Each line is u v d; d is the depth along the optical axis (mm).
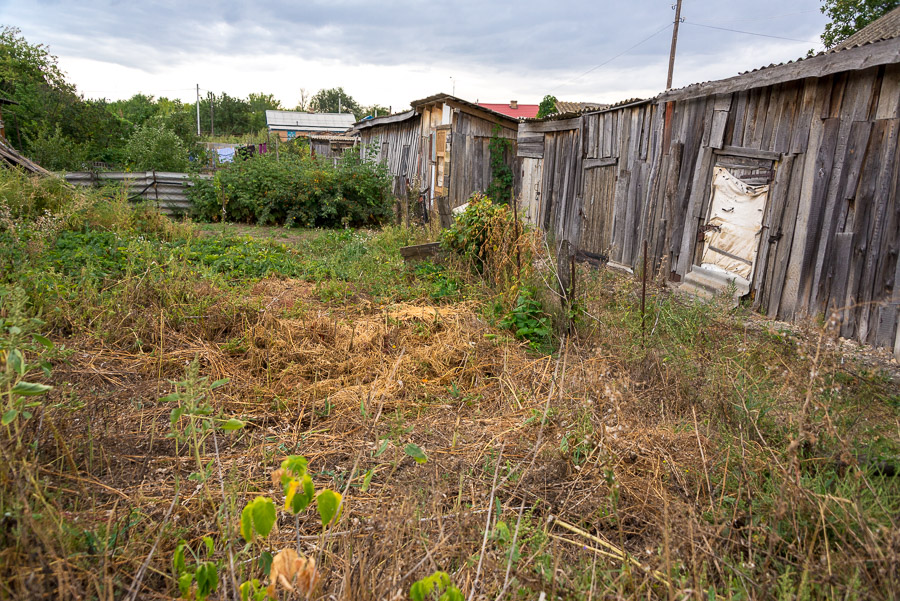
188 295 6008
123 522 2621
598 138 9789
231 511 2590
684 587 2260
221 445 3617
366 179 16250
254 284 7516
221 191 15477
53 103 21734
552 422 3795
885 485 2908
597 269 8688
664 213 8312
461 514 2766
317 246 10875
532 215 12094
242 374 4699
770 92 6660
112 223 10133
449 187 13648
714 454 3408
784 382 3941
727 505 2920
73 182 14625
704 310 6094
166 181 15688
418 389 4566
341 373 4797
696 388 4266
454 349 5250
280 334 5332
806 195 6219
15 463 2395
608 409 3746
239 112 67938
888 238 5391
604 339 5434
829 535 2588
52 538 2188
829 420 2916
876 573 2221
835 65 5543
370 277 7941
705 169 7625
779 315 6578
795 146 6328
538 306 5887
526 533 2764
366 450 3574
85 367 4543
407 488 3037
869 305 5586
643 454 3418
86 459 3223
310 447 3645
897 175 5316
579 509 3027
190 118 32062
